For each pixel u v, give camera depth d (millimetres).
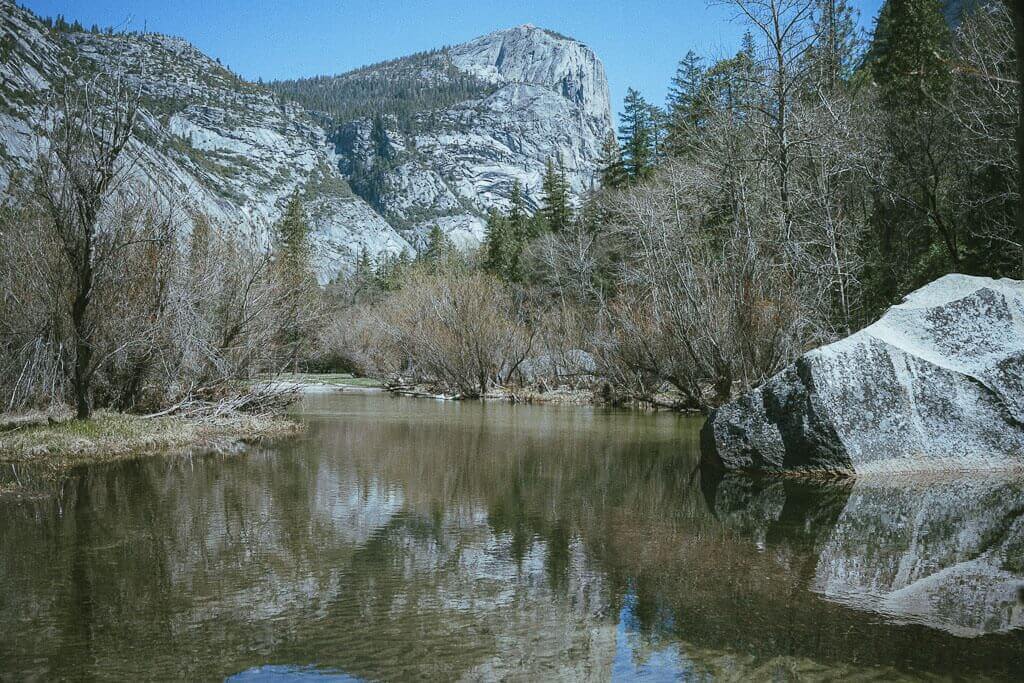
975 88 20828
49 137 11859
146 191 14148
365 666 3752
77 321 12156
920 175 21453
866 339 9594
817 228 23016
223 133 169125
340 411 20000
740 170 25812
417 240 190875
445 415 18766
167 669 3727
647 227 24203
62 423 12070
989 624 4340
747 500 7957
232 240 16797
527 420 17281
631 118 48906
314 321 22688
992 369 9516
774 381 9758
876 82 30328
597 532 6594
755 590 4961
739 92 26641
